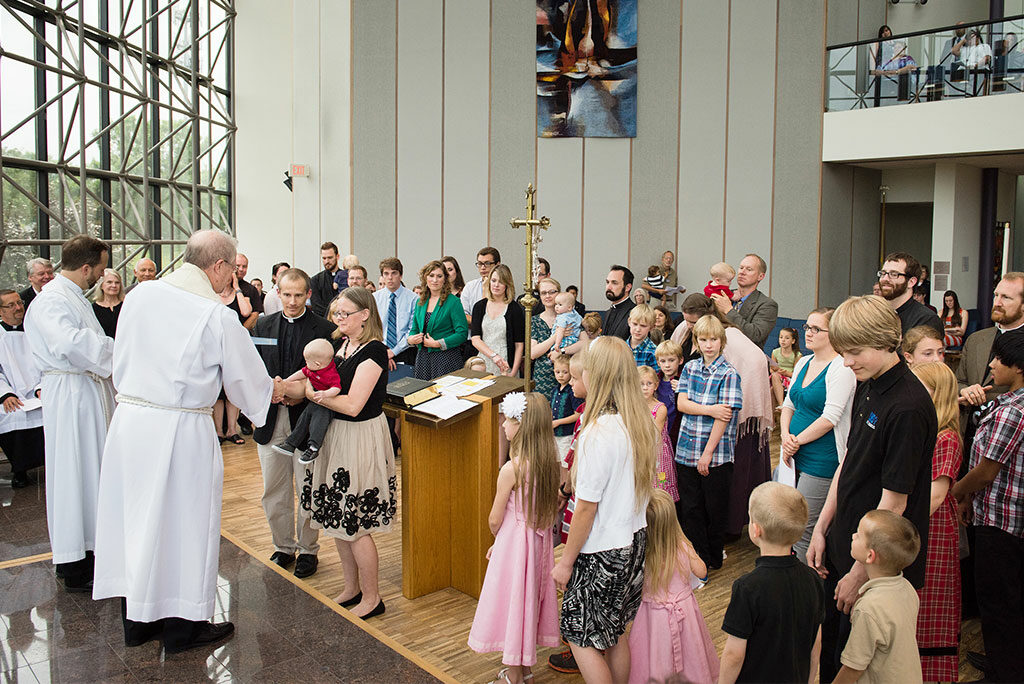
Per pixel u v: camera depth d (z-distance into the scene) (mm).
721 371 4215
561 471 3676
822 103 11164
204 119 12180
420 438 3996
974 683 3072
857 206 12164
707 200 11641
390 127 11320
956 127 10180
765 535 2316
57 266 8875
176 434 2850
